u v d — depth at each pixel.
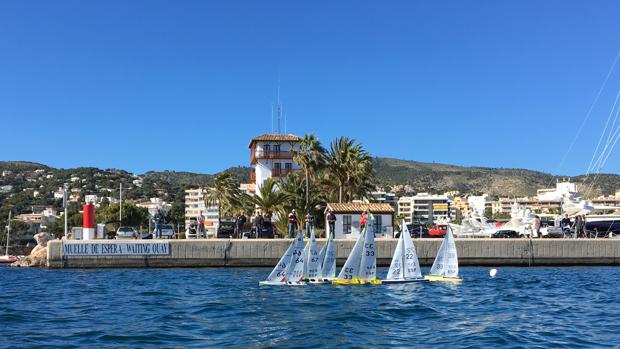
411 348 17.36
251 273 42.59
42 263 54.34
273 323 21.59
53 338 18.84
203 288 32.81
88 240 48.72
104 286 34.44
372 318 22.70
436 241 49.50
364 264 34.72
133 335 19.27
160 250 48.47
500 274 42.00
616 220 60.72
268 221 53.06
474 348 17.33
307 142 79.19
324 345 17.78
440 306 26.05
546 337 19.06
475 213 93.19
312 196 71.44
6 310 25.08
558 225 65.25
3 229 174.38
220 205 106.44
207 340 18.48
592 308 25.88
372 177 82.31
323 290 31.64
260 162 95.94
